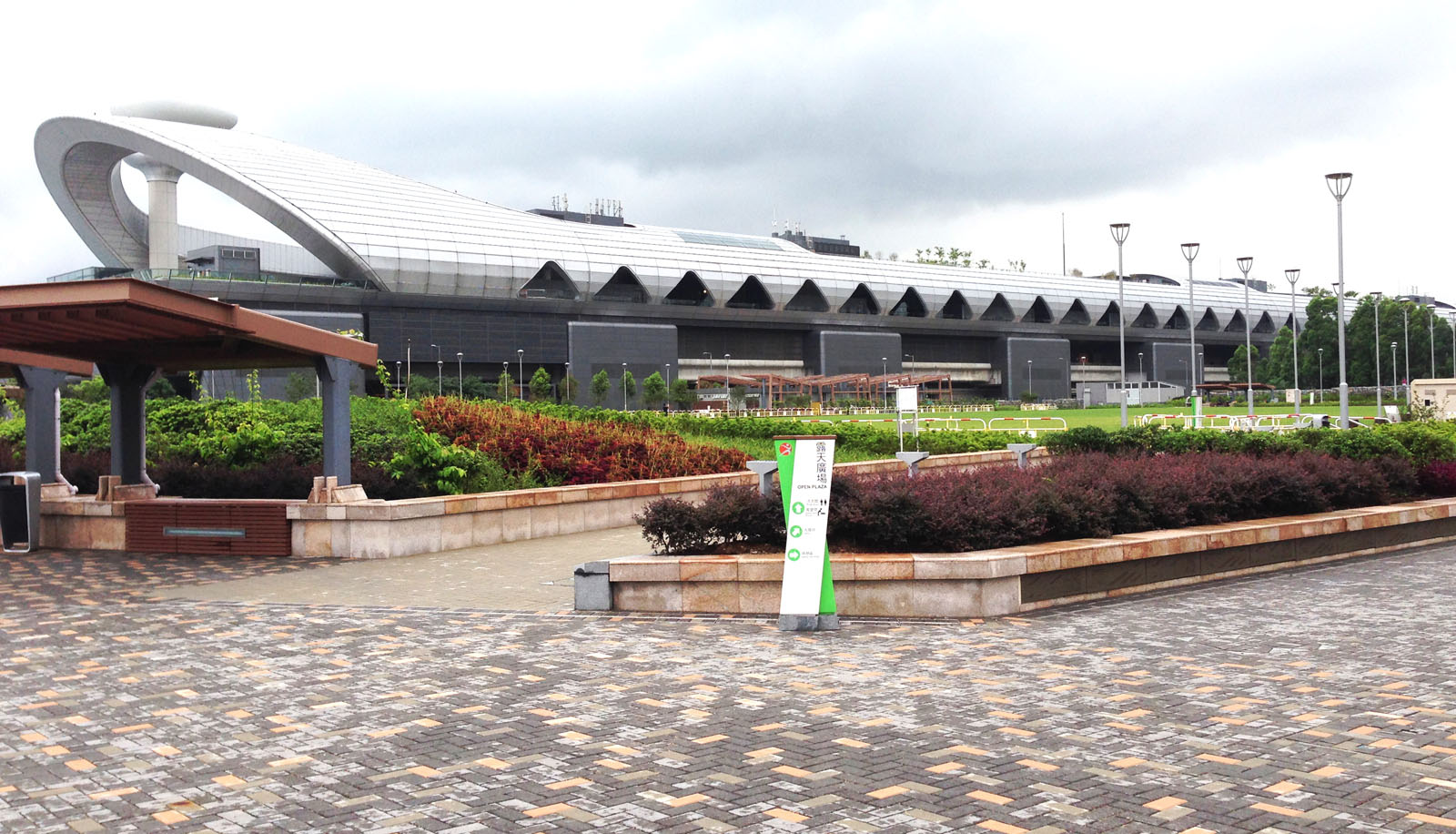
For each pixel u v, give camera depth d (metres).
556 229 102.38
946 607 9.81
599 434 22.23
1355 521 14.00
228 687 7.46
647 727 6.31
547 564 13.91
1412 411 39.88
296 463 19.58
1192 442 20.78
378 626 9.69
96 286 11.50
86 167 91.81
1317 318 116.62
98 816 5.02
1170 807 4.91
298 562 14.22
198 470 17.61
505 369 93.81
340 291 86.38
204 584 12.41
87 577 12.92
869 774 5.42
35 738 6.29
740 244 119.50
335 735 6.27
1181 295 143.88
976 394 134.25
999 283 129.62
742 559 10.14
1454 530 15.83
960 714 6.52
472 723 6.48
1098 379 146.75
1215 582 11.91
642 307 103.75
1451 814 4.77
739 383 106.19
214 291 81.12
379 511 14.47
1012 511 11.03
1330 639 8.64
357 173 96.62
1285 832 4.59
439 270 89.75
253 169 87.62
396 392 28.72
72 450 23.41
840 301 117.56
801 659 8.13
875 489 11.16
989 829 4.67
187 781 5.49
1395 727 6.12
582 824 4.80
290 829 4.81
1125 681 7.29
